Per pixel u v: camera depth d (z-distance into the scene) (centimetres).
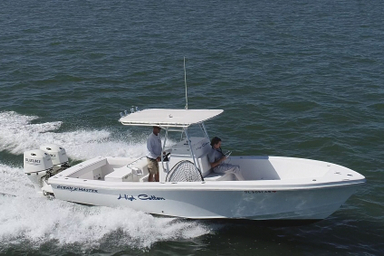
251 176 1038
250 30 3362
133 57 2609
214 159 988
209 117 963
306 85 2056
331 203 909
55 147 1111
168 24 3641
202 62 2488
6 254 915
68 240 952
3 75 2269
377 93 1912
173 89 2053
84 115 1731
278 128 1587
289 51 2712
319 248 934
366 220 1036
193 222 973
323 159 1354
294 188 874
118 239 950
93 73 2303
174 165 970
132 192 963
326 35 3150
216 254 909
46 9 4547
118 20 3847
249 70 2323
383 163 1305
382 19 3784
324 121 1633
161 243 938
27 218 1018
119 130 1584
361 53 2622
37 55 2664
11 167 1295
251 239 952
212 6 4694
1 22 3775
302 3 4872
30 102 1867
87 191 1002
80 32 3334
